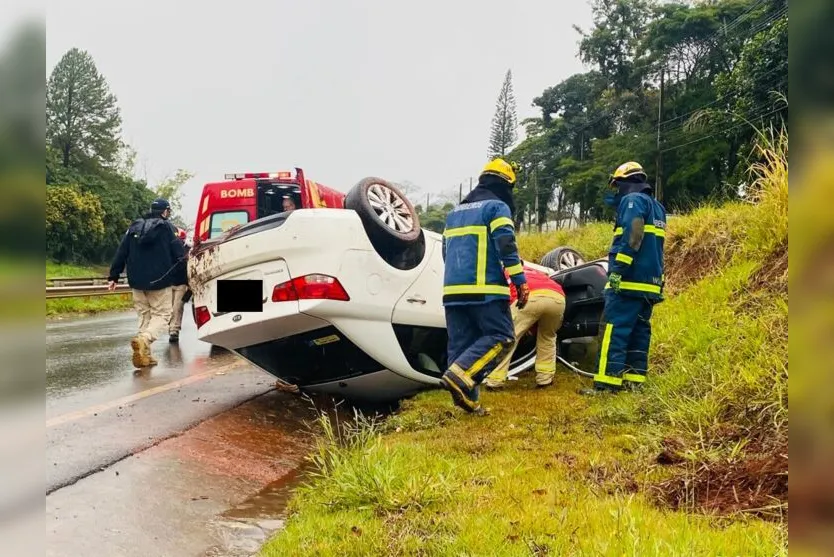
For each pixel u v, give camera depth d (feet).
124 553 9.76
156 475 13.14
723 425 13.07
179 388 21.40
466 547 8.72
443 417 16.96
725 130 86.07
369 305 17.37
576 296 22.97
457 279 16.67
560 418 16.35
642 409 15.92
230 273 17.52
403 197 19.25
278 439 16.78
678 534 8.53
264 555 9.59
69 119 189.16
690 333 19.02
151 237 25.75
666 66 114.62
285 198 31.71
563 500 10.44
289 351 18.62
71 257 127.44
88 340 33.83
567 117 148.77
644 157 109.70
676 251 27.96
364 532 9.73
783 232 20.74
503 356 16.79
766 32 67.36
